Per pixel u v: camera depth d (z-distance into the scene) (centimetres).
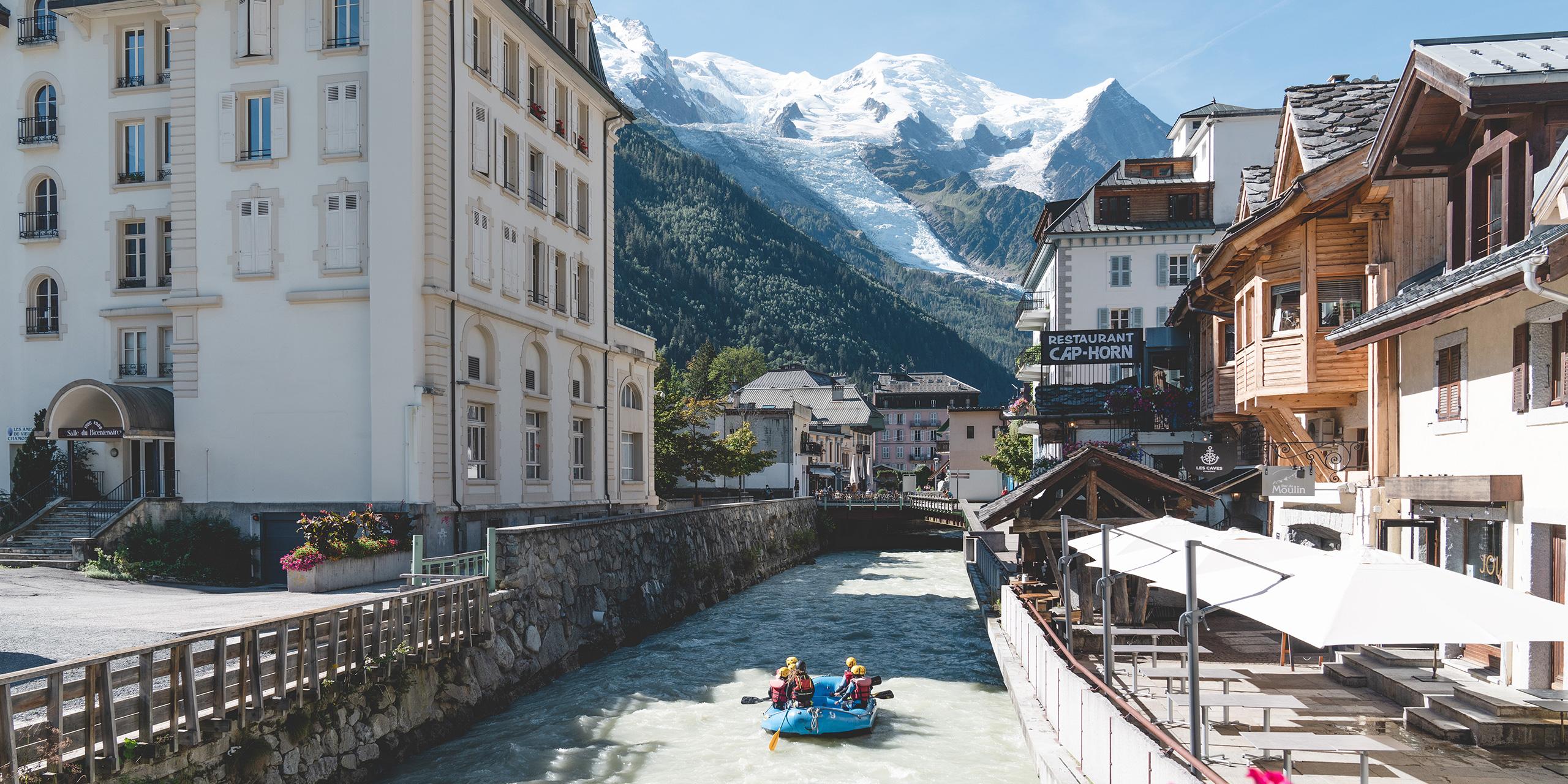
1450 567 1656
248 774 1372
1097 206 5903
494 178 3312
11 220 3441
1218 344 3053
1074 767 1303
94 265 3378
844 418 13262
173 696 1245
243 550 2877
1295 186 1989
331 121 2980
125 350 3366
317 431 2950
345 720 1612
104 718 1146
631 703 2173
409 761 1755
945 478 10475
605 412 4188
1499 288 1279
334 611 1586
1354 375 2075
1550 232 1228
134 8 3319
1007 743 1845
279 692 1438
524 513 3400
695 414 5972
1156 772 983
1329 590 965
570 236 3975
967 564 4553
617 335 4412
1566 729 1258
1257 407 2347
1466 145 1617
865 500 7750
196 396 3030
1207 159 5912
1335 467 2100
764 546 4991
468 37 3152
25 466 3177
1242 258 2420
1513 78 1359
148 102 3359
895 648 2834
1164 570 1392
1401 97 1585
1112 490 2133
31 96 3453
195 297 3033
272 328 2992
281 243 2998
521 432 3450
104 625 1873
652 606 3192
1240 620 2394
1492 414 1513
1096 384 4062
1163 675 1549
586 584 2733
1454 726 1298
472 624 2081
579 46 4153
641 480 4678
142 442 3259
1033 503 2267
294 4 3012
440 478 2928
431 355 2925
